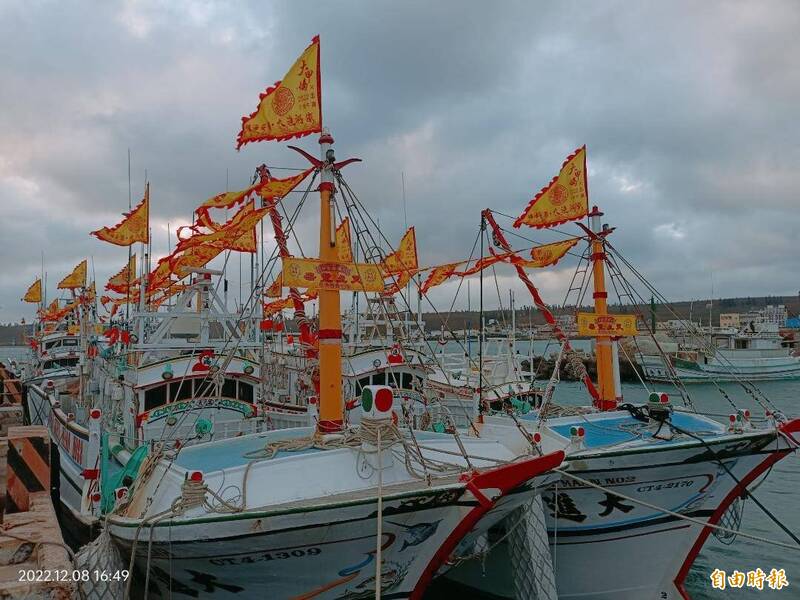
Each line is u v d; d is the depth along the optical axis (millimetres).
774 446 10906
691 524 11219
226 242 12656
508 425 12969
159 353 15594
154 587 7941
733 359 61094
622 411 13664
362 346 19531
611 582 11312
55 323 39469
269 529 6855
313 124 9953
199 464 8398
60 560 6809
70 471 14203
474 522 7746
